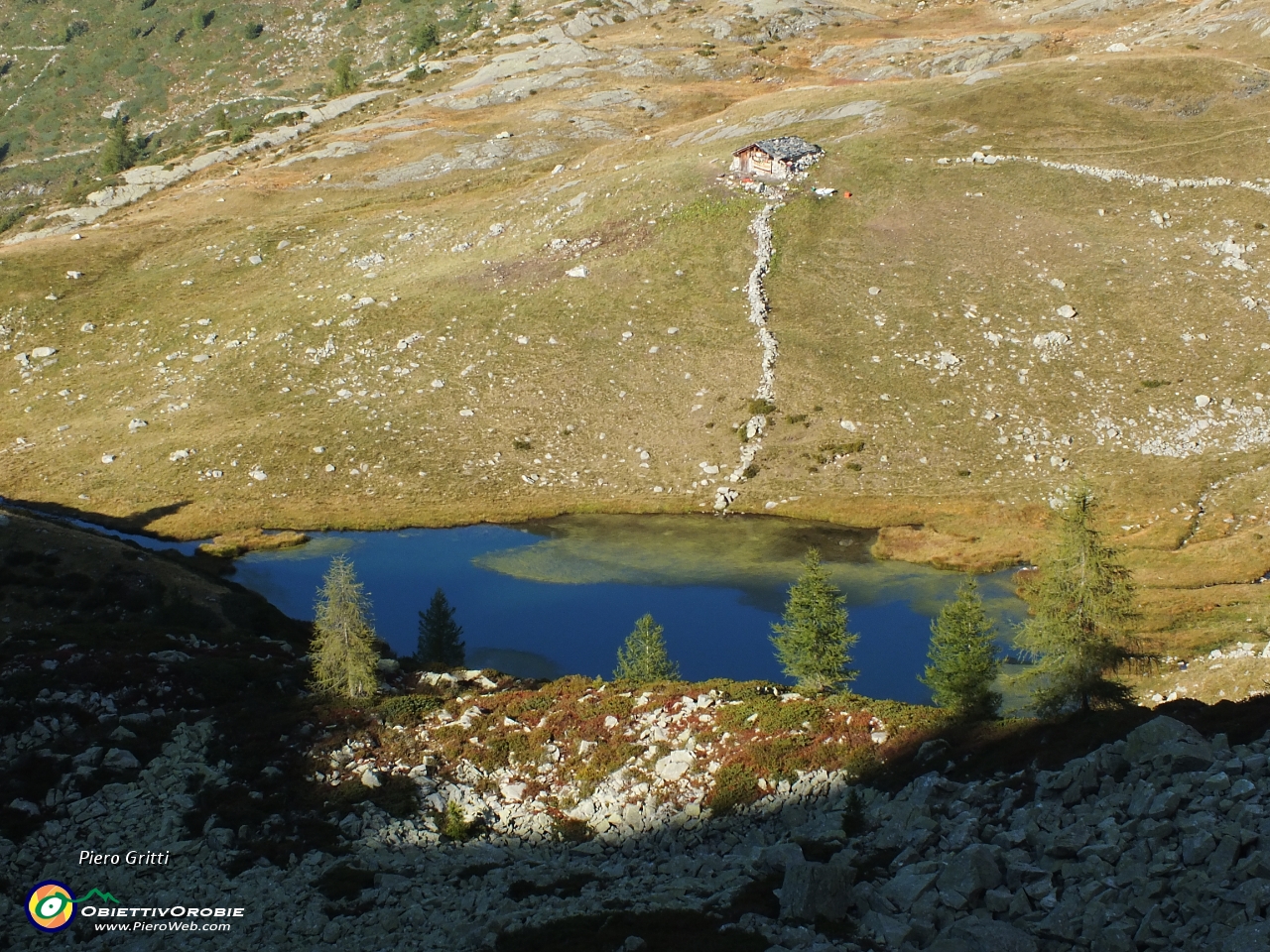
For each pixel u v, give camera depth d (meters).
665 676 57.31
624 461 101.62
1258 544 77.50
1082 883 27.12
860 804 37.50
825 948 26.80
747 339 112.44
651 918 30.58
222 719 48.50
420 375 115.06
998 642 68.50
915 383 105.12
